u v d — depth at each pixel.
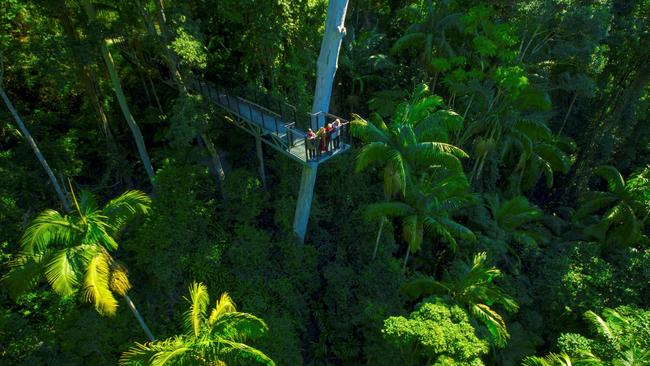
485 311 14.60
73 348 14.31
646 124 29.92
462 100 25.19
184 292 17.62
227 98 19.48
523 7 19.69
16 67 19.39
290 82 19.66
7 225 15.89
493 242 20.38
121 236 18.16
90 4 15.96
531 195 30.53
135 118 23.59
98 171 22.58
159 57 21.16
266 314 17.39
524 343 18.22
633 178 22.36
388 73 25.86
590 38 20.17
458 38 23.48
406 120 15.84
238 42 19.92
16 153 18.19
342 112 26.95
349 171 20.75
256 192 20.02
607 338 11.84
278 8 16.80
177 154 18.89
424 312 13.48
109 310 10.16
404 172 14.64
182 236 17.12
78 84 21.17
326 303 19.16
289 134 15.74
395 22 29.53
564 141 27.39
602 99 28.67
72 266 9.98
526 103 20.52
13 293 10.29
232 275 18.03
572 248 21.33
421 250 21.86
